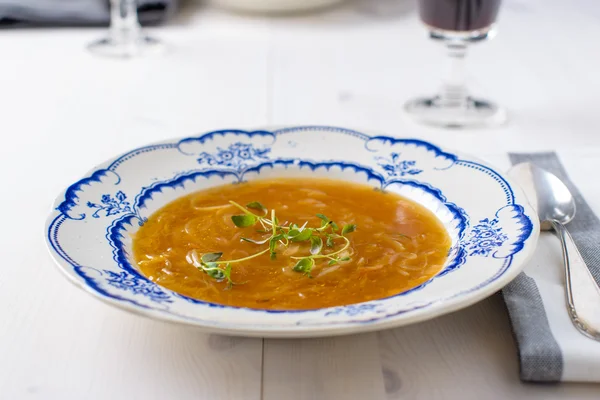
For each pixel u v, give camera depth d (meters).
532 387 0.54
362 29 1.13
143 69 1.00
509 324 0.58
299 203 0.66
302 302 0.56
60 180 0.75
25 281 0.62
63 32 1.11
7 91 0.94
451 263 0.58
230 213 0.65
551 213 0.65
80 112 0.89
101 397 0.53
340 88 0.95
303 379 0.54
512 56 1.03
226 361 0.55
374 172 0.68
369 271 0.58
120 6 1.08
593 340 0.54
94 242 0.59
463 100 0.90
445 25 0.89
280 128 0.71
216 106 0.90
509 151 0.81
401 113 0.89
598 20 1.16
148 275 0.58
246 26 1.14
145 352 0.56
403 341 0.57
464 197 0.64
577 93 0.93
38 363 0.55
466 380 0.54
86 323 0.58
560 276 0.59
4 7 1.09
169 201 0.66
